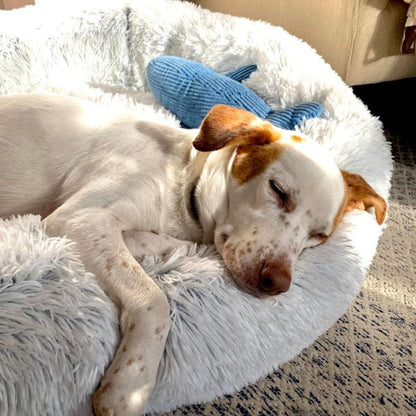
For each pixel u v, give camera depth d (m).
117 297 0.43
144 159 0.53
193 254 0.51
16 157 0.53
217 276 0.47
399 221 0.85
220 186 0.51
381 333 0.62
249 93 0.76
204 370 0.44
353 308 0.66
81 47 0.92
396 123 1.16
